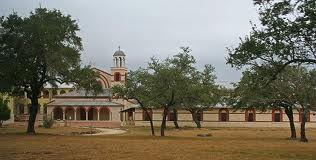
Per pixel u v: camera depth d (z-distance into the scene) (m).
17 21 56.47
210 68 95.19
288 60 28.80
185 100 59.75
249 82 51.09
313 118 107.06
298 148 39.38
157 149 36.53
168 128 96.88
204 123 110.81
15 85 59.16
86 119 117.44
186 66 58.72
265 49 28.34
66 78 58.91
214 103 97.44
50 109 118.50
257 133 75.94
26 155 30.42
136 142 45.66
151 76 57.72
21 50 55.62
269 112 109.31
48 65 56.19
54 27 55.97
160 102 59.22
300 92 51.41
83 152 33.09
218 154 32.53
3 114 90.56
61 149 35.59
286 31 27.41
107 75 127.81
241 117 110.44
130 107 114.00
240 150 36.31
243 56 29.31
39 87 60.12
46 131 74.88
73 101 119.56
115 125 108.69
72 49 57.59
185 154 32.22
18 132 64.75
